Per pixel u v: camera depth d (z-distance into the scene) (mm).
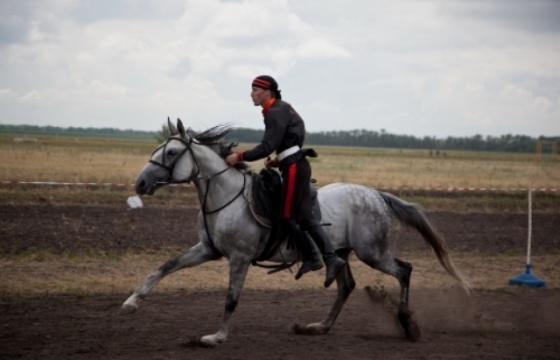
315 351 6949
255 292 9992
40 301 8898
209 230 7176
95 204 19406
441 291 10438
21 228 14727
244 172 7344
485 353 7012
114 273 10828
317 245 7188
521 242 15445
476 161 73812
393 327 8211
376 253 7801
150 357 6488
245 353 6766
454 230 16984
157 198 20953
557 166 61812
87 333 7367
